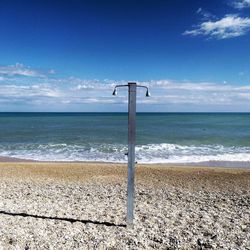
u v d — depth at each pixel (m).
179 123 85.50
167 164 22.38
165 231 7.71
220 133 49.47
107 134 46.66
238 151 29.22
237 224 8.51
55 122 88.31
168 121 100.12
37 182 14.87
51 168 19.28
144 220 8.66
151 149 30.27
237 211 10.03
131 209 7.95
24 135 44.25
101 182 15.16
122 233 7.49
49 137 41.47
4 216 8.69
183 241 7.09
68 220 8.49
